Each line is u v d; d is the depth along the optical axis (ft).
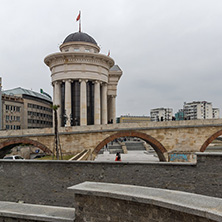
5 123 240.94
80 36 195.21
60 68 185.57
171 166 39.58
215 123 122.42
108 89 261.03
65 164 44.27
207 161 37.68
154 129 125.18
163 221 21.72
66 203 43.16
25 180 46.65
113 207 25.11
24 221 30.25
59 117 187.42
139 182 40.78
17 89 301.02
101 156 163.53
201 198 22.18
